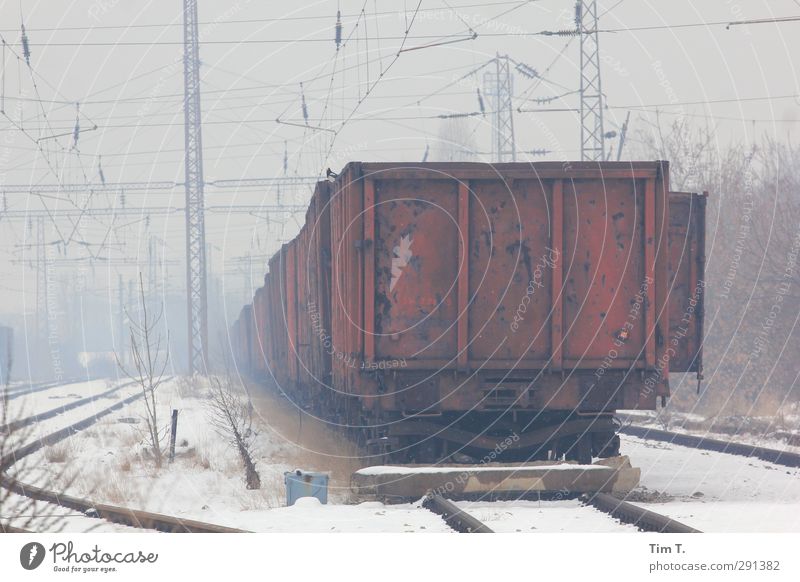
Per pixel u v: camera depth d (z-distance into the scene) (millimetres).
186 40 165375
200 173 172500
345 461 73375
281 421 108625
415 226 63844
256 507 57938
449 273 63812
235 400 94688
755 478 67312
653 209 62938
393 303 63781
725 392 129750
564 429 64688
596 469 57500
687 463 77438
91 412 140125
